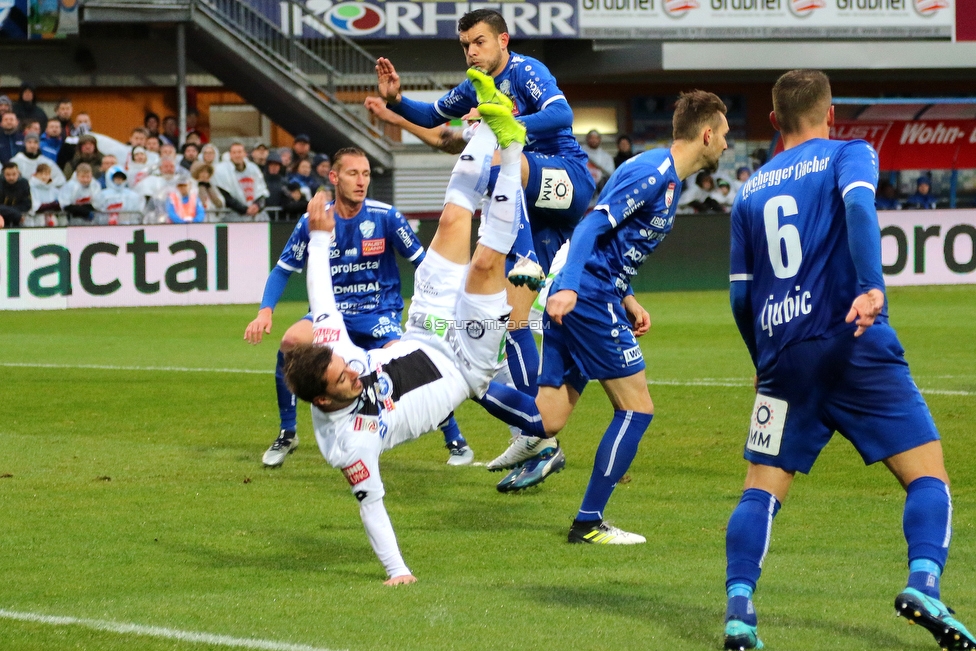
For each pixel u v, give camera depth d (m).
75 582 11.12
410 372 11.15
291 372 10.34
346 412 10.66
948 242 48.44
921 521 8.87
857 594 10.41
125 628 9.55
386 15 56.12
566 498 15.02
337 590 10.73
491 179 14.20
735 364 27.55
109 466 17.03
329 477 16.42
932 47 60.88
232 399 23.45
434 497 15.12
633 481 15.82
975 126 51.31
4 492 15.25
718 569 11.44
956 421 19.58
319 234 11.41
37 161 44.12
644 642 9.10
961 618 9.57
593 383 25.59
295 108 54.34
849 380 9.10
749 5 59.38
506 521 13.73
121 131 60.19
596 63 61.25
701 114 12.62
